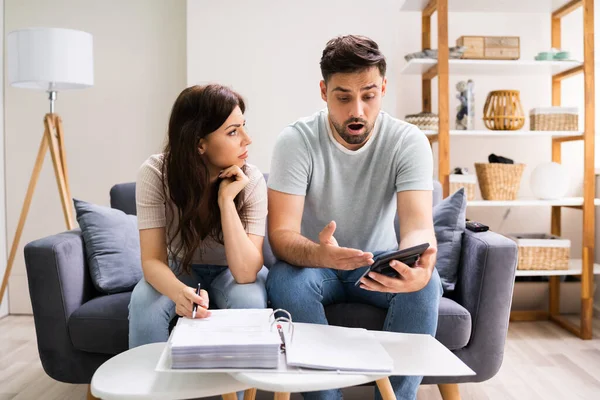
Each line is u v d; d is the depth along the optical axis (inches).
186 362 43.5
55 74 110.1
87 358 74.6
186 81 133.7
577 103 135.9
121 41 133.6
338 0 127.7
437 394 86.8
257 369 43.6
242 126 70.2
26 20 133.3
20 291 135.9
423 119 121.0
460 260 80.4
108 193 135.2
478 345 74.0
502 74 130.2
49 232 135.4
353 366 43.6
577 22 134.8
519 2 119.9
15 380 92.3
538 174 120.1
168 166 68.9
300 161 71.8
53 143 117.1
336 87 65.4
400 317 62.9
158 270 64.0
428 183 70.5
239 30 127.8
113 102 134.3
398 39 134.3
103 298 78.0
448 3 120.3
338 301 74.4
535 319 127.2
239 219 68.7
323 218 74.4
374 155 72.1
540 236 127.0
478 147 135.7
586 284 113.8
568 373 95.0
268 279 68.0
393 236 77.7
